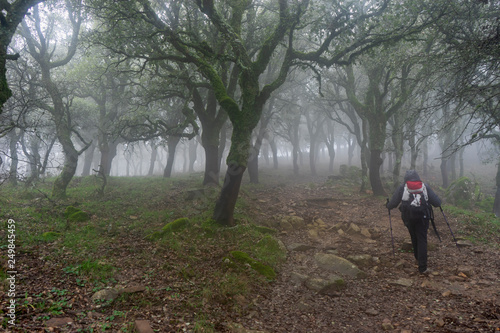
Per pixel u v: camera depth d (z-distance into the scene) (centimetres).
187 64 1416
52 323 327
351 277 555
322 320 403
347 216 1097
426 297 457
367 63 1527
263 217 1052
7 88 657
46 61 1398
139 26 1124
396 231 869
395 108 1480
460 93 814
